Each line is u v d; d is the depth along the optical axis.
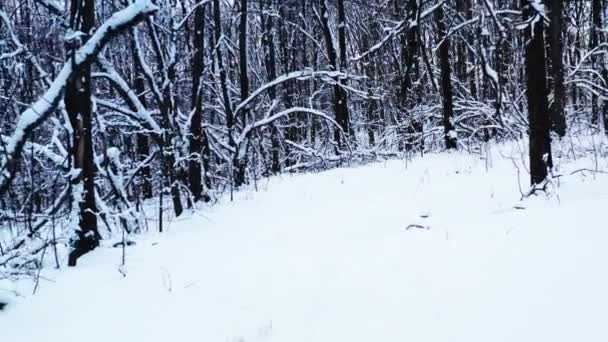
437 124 20.91
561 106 13.77
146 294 5.35
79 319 4.86
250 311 4.63
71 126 7.02
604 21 19.77
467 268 4.72
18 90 11.07
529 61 7.63
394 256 5.45
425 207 8.04
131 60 15.01
